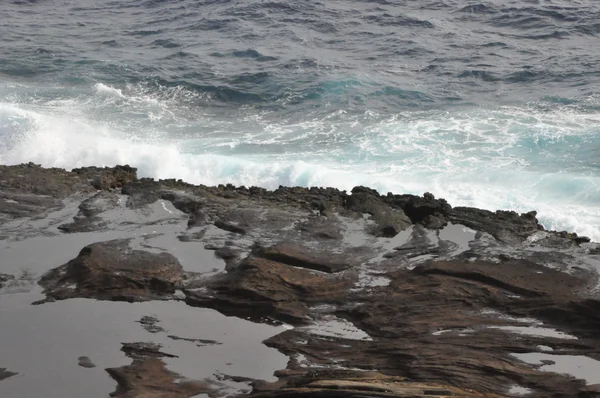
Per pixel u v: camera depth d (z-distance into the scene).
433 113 42.44
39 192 27.44
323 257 22.62
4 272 22.56
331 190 27.64
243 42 56.25
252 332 20.11
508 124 40.38
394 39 56.47
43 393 17.86
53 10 67.19
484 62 51.31
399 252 23.11
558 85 46.62
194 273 22.31
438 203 25.89
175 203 26.56
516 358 18.61
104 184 28.69
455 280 21.42
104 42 57.12
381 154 37.09
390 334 19.62
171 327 20.31
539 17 60.38
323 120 41.88
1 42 56.59
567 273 21.53
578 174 34.69
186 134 40.41
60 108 43.38
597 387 17.42
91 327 20.25
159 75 48.94
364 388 16.66
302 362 18.86
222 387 18.00
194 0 67.69
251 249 23.31
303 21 60.88
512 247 23.25
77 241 24.17
